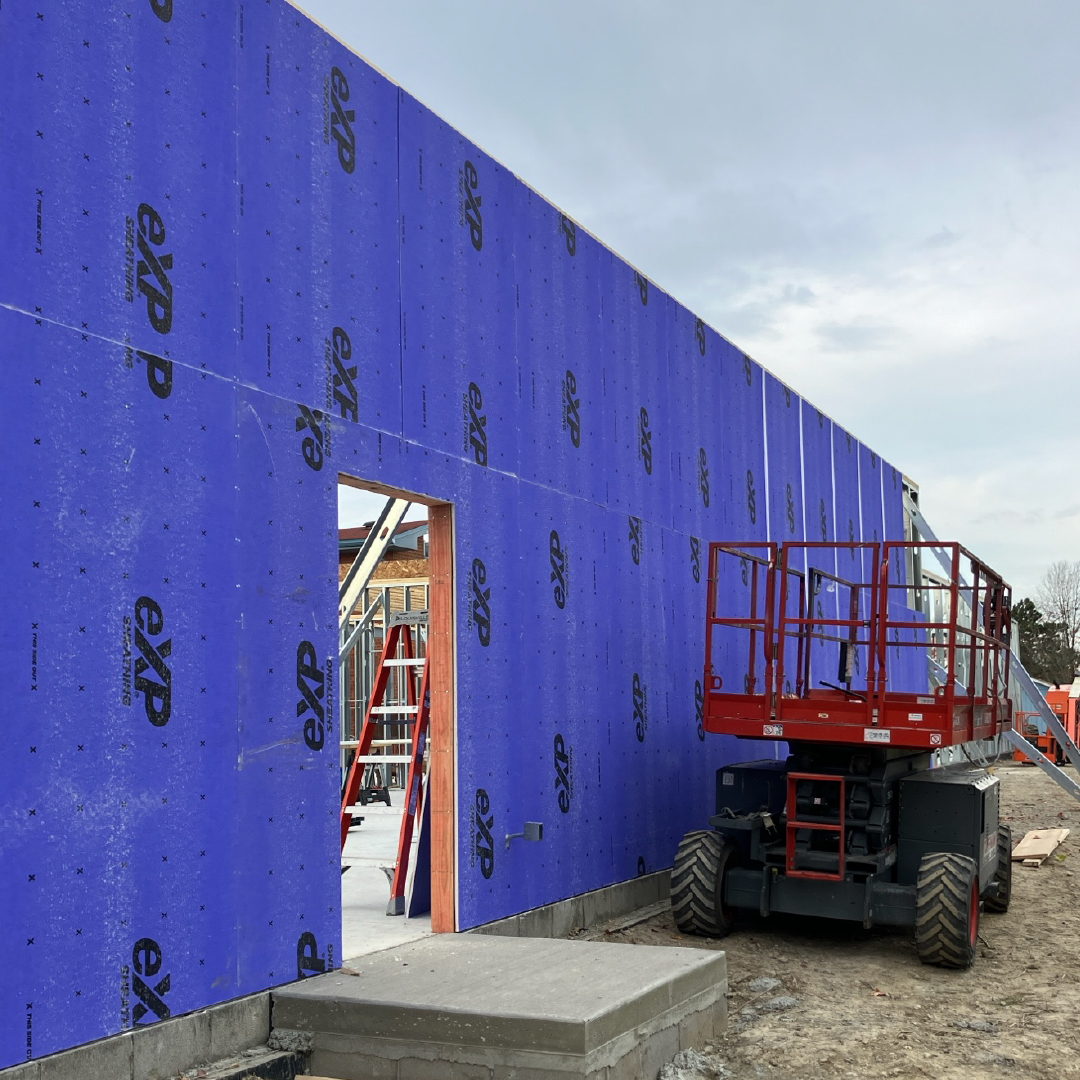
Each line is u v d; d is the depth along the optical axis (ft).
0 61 14.83
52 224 15.37
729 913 28.91
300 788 19.03
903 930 30.07
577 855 27.89
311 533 19.70
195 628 17.22
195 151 17.85
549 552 27.66
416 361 23.00
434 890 23.11
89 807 15.33
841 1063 19.11
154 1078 15.92
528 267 27.53
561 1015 16.43
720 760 37.09
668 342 35.35
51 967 14.66
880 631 26.99
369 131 22.06
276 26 19.81
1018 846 43.32
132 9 16.88
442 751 23.40
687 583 35.50
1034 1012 22.40
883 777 27.35
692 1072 18.19
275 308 19.29
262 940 18.03
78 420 15.55
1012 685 94.63
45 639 14.88
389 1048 17.17
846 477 52.80
